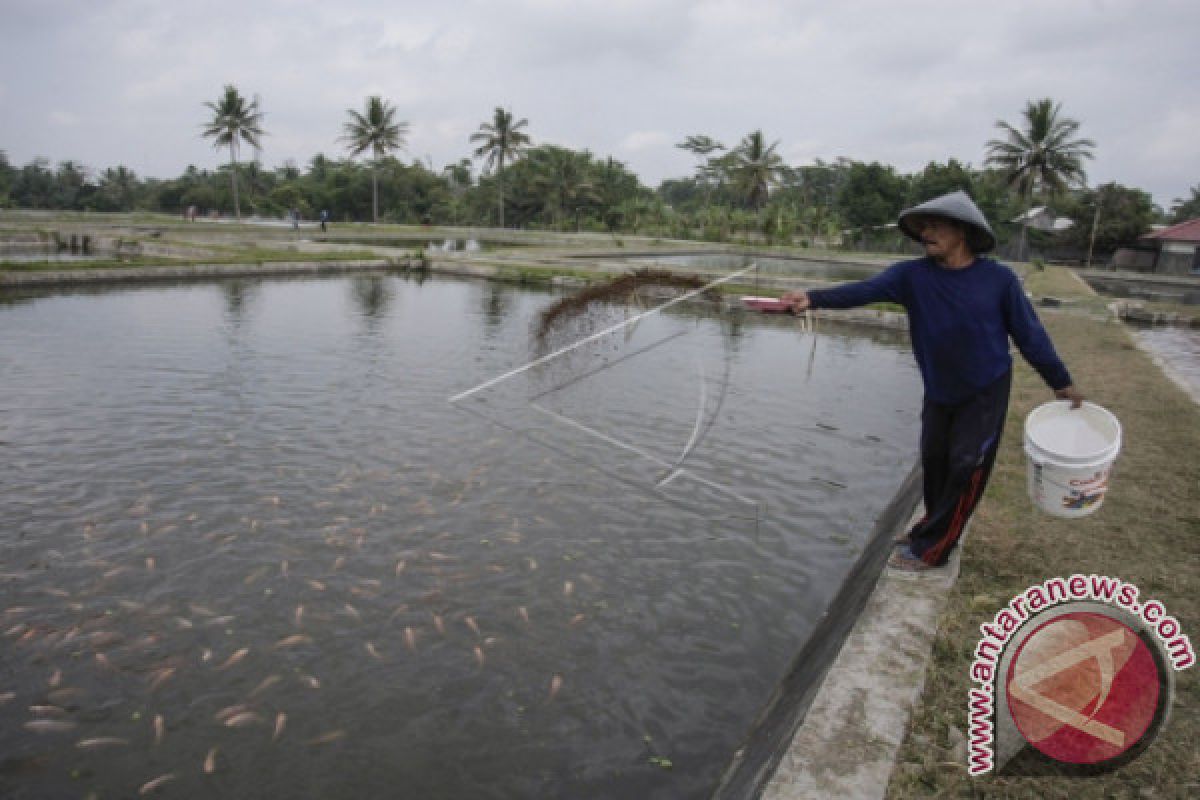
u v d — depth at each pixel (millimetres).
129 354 10922
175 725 3539
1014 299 3098
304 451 7098
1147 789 2268
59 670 3887
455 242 39875
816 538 5688
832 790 2285
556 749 3436
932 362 3221
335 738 3479
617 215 59344
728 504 6250
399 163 72438
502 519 5754
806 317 3898
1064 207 51375
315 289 19344
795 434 8336
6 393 8727
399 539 5367
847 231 50250
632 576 4984
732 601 4734
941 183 48125
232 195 75625
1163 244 41625
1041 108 41094
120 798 3131
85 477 6309
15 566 4855
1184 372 9938
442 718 3619
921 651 2980
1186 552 3896
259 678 3869
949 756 2436
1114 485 4941
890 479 7043
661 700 3791
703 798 3172
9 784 3180
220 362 10625
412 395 9172
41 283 17156
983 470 3277
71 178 84688
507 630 4328
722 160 62094
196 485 6211
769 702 3682
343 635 4234
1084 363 10125
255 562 4992
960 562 3777
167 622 4316
